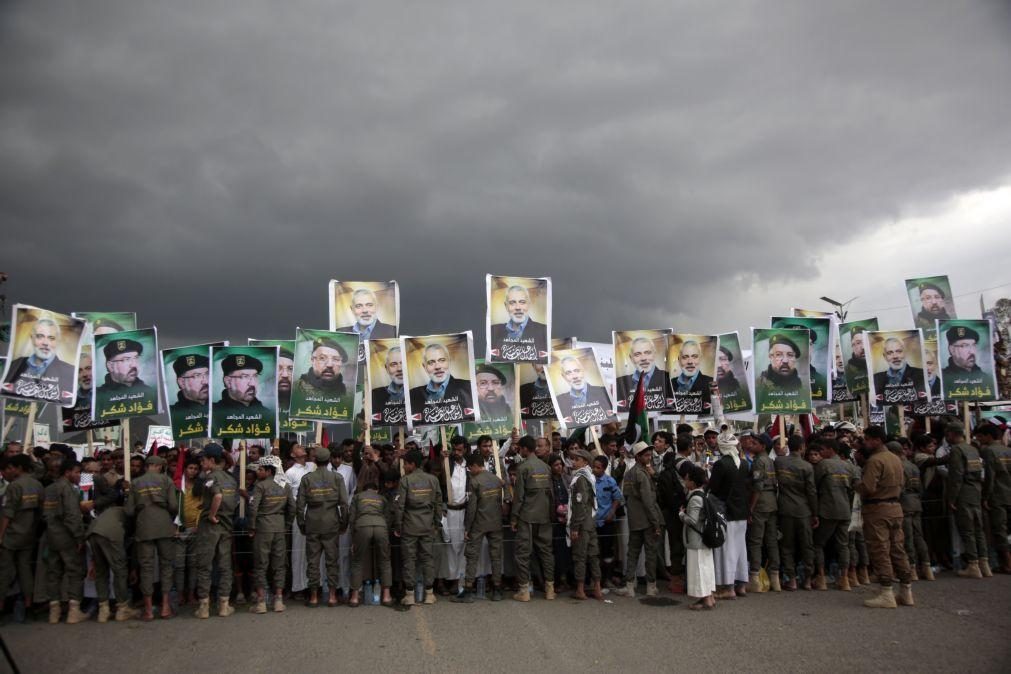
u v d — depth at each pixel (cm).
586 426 1319
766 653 771
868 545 986
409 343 1240
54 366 1174
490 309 1326
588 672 725
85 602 1080
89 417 1370
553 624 917
